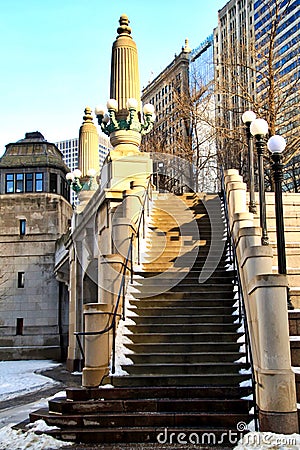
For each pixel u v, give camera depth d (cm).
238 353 1024
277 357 786
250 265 926
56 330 4156
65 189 4578
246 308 967
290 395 774
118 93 1930
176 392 927
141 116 1988
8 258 4281
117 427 862
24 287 4234
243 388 918
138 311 1194
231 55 2891
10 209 4338
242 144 2669
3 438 871
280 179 1041
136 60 1975
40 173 4372
